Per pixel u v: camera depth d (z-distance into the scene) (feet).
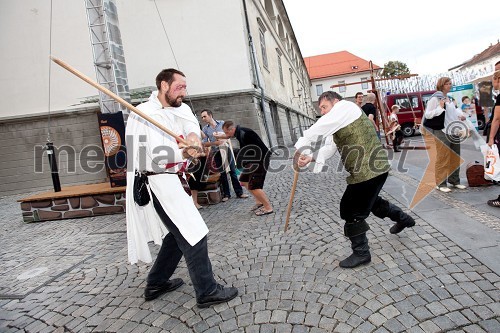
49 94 30.96
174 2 34.32
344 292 7.83
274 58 60.95
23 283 10.75
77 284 10.18
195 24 34.47
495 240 9.43
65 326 7.92
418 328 6.33
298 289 8.21
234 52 34.53
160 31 34.47
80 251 13.28
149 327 7.43
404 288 7.68
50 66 33.22
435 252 9.20
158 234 8.45
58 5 32.73
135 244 8.32
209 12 34.37
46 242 15.16
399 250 9.59
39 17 32.94
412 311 6.84
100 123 18.30
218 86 34.81
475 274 7.88
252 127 34.88
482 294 7.11
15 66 33.42
